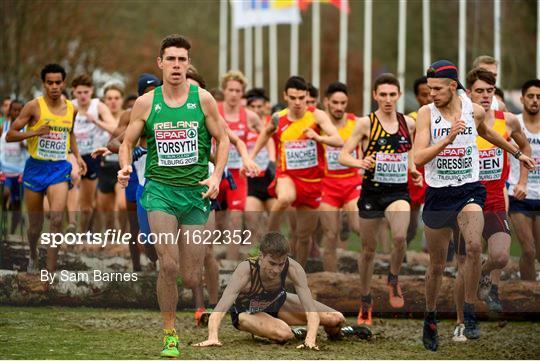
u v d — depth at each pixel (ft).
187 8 274.16
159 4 270.26
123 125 86.58
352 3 288.92
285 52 288.30
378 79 90.07
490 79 84.69
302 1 180.45
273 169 115.44
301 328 81.15
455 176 74.74
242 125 113.19
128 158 69.10
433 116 73.82
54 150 96.73
